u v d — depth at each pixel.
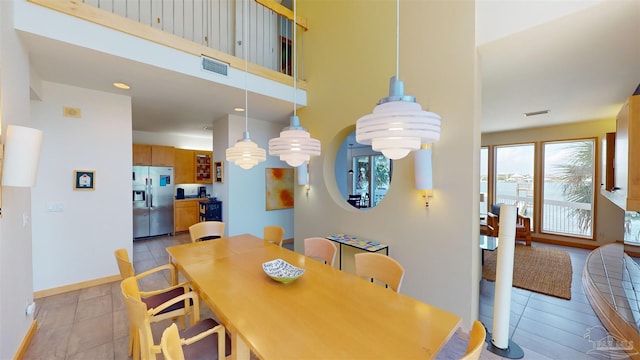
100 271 3.52
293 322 1.35
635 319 2.34
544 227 5.84
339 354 1.11
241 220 5.01
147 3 3.66
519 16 2.17
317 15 4.07
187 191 7.42
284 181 5.66
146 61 2.63
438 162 2.67
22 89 2.17
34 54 2.41
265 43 4.88
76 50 2.34
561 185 5.62
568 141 5.47
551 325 2.63
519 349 2.24
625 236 2.73
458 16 2.52
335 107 3.79
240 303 1.54
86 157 3.40
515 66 2.75
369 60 3.33
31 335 2.31
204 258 2.36
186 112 4.60
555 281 3.67
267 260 2.31
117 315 2.73
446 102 2.61
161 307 1.73
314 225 4.20
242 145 2.20
